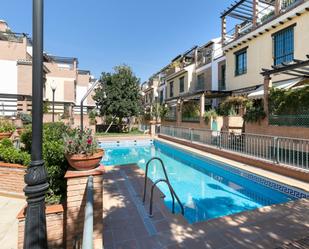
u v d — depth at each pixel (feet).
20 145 27.53
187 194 24.57
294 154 24.12
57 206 11.88
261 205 21.35
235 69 55.36
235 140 33.91
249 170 26.22
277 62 42.93
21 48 73.10
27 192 6.61
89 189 8.08
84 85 116.16
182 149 46.06
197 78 78.28
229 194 24.45
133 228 12.83
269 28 43.96
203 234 12.03
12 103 72.13
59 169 14.61
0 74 70.79
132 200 17.28
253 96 41.04
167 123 76.28
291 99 27.94
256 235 11.78
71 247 9.51
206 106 65.98
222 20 58.70
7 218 15.03
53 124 28.81
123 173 25.53
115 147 60.85
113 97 79.77
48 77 94.68
